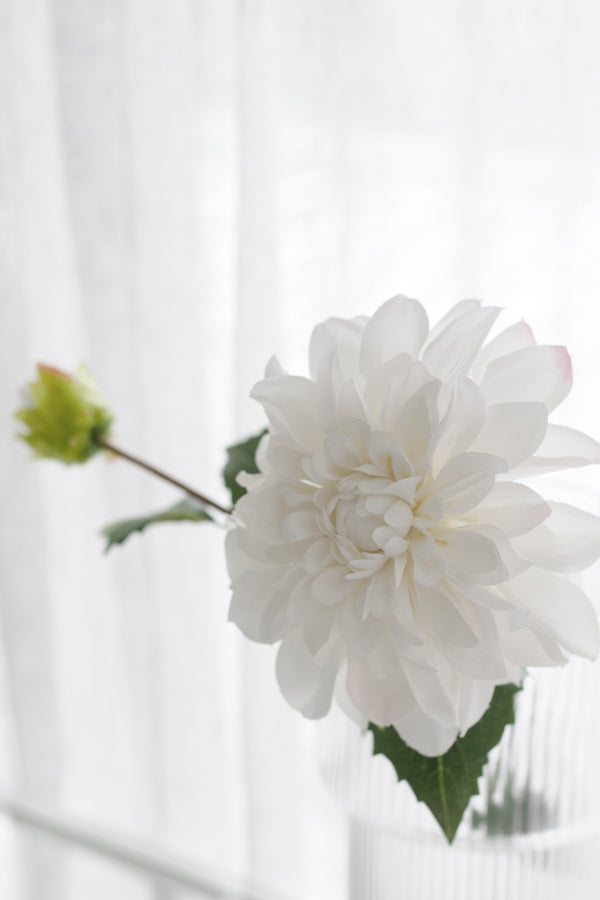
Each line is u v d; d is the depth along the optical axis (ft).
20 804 3.43
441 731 1.57
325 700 1.61
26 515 3.00
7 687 3.21
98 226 2.67
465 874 1.89
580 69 2.18
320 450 1.56
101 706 3.21
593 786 1.80
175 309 2.64
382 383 1.57
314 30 2.38
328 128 2.40
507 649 1.56
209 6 2.50
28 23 2.70
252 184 2.40
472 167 2.28
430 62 2.31
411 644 1.51
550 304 2.27
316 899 2.84
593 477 2.15
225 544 1.66
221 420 2.76
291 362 2.52
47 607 3.09
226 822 3.00
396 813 1.82
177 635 2.84
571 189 2.21
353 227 2.39
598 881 1.98
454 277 2.36
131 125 2.55
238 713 2.94
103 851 3.21
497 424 1.54
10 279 2.82
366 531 1.53
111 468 2.79
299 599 1.56
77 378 2.15
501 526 1.54
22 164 2.76
